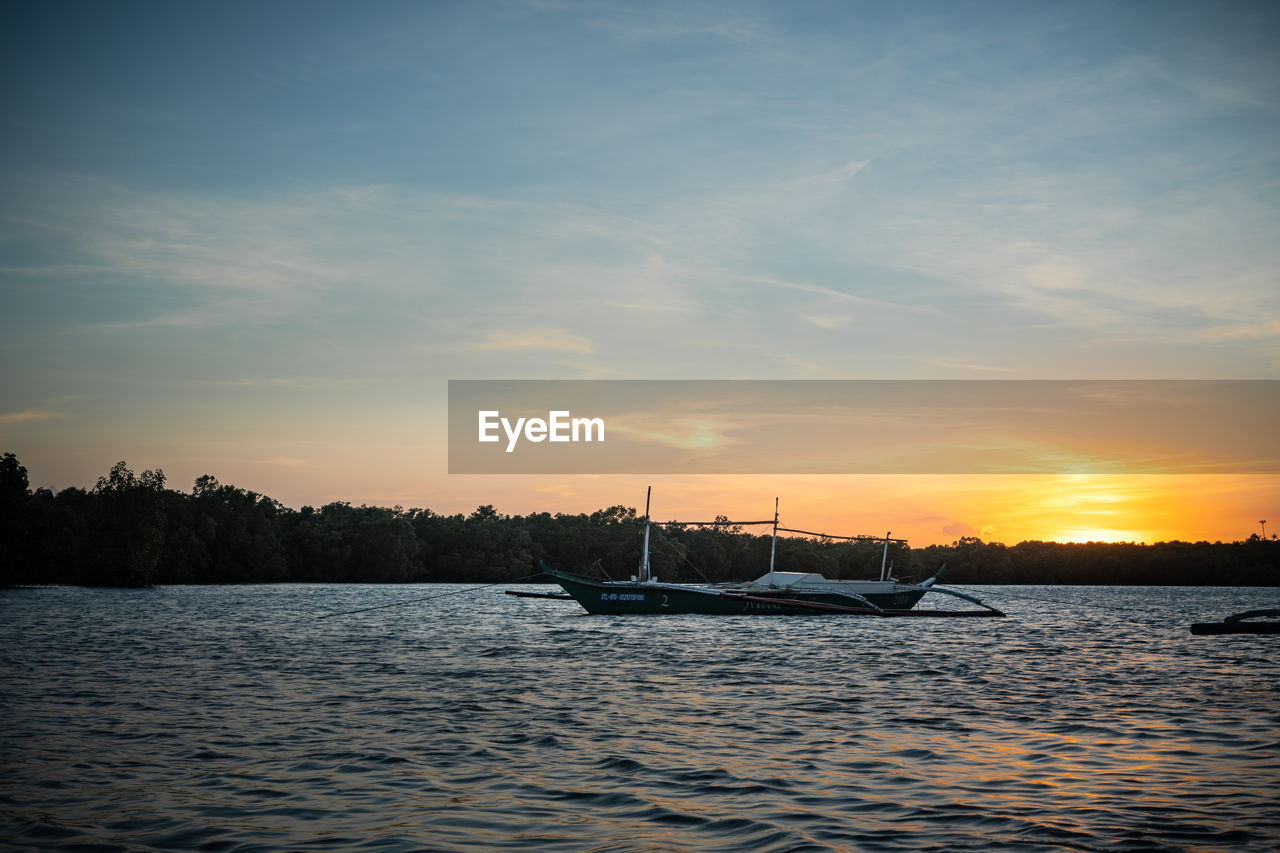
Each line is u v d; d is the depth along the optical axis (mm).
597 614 75375
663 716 26078
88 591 128875
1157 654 47125
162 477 141750
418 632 59438
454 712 26438
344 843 14141
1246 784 18062
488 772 18859
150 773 18641
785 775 18703
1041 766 19688
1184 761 20234
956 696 30750
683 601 73375
